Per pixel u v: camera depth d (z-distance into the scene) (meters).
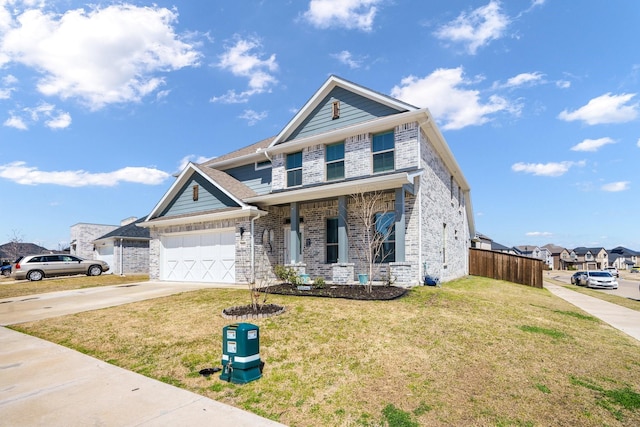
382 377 4.90
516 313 8.94
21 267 19.17
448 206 17.69
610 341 7.15
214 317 7.93
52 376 5.12
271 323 7.21
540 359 5.70
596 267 88.81
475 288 14.58
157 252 17.20
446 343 6.17
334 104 14.52
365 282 11.38
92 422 3.75
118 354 6.12
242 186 17.38
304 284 11.12
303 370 5.15
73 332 7.48
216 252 15.02
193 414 3.94
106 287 14.80
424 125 12.66
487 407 4.10
